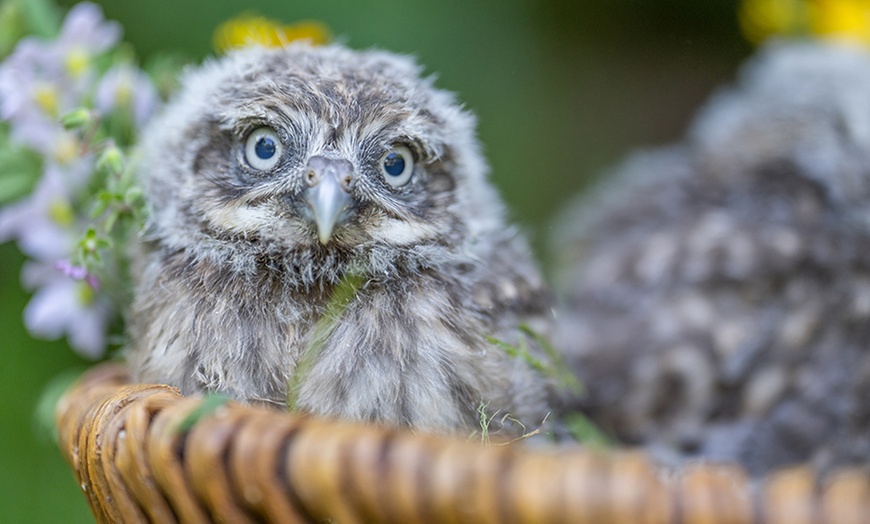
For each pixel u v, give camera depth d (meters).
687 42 1.11
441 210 0.58
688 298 0.66
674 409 0.65
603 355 0.66
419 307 0.57
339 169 0.56
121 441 0.53
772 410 0.65
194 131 0.58
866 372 0.65
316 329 0.56
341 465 0.51
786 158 0.69
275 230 0.57
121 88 0.62
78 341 0.62
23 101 0.61
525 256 0.61
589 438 0.59
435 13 0.84
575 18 1.06
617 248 0.69
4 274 0.70
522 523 0.51
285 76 0.58
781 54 0.74
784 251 0.66
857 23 0.75
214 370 0.56
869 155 0.69
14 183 0.62
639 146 1.08
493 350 0.57
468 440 0.54
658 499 0.51
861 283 0.66
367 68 0.59
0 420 0.70
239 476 0.52
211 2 0.76
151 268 0.58
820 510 0.50
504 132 0.93
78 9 0.62
